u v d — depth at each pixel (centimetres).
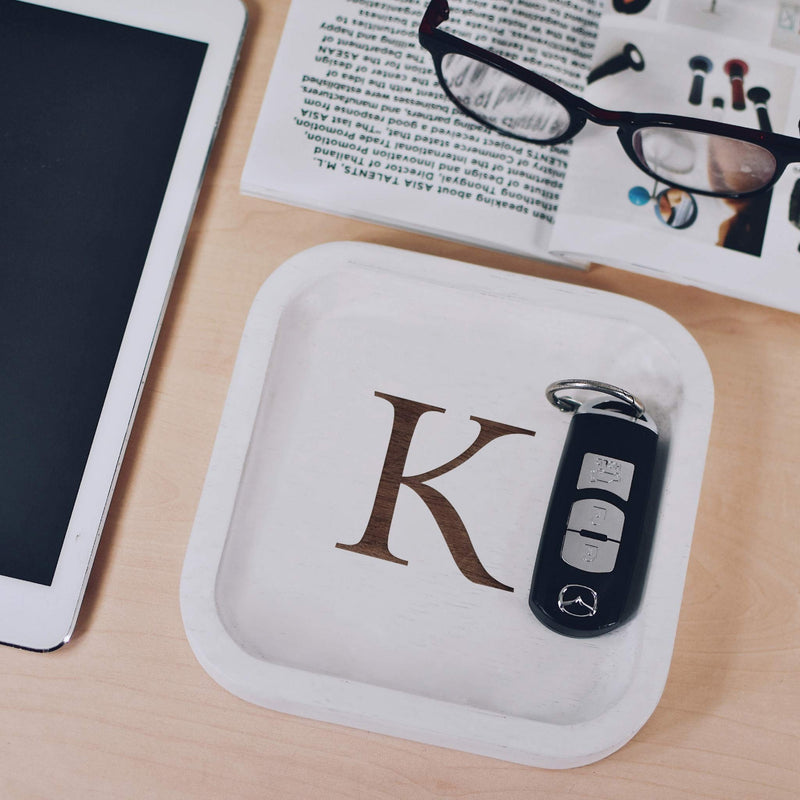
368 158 47
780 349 47
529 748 40
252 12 50
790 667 44
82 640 43
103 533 44
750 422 47
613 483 41
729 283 46
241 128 49
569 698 43
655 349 45
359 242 45
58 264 46
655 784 43
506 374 46
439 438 46
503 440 46
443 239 48
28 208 46
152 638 44
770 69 48
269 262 48
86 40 47
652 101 48
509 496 45
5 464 43
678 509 42
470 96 47
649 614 41
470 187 47
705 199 47
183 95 47
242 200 48
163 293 45
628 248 46
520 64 48
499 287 45
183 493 45
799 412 47
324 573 44
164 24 48
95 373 45
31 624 42
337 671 42
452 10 49
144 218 46
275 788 43
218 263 47
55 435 44
